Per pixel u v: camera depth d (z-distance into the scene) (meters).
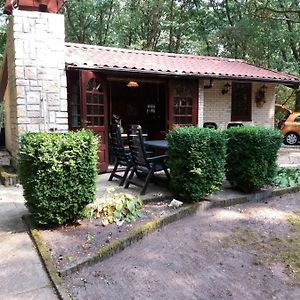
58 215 3.72
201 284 2.85
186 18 18.56
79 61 7.07
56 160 3.62
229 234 3.95
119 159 6.18
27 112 6.35
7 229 3.81
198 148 4.63
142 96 12.49
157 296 2.65
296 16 15.02
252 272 3.07
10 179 6.09
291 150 11.91
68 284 2.76
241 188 5.50
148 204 4.75
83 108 6.94
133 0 18.72
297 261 3.28
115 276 2.94
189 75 8.33
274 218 4.52
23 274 2.82
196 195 4.72
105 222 3.90
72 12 18.91
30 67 6.32
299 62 16.08
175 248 3.54
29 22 6.25
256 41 15.33
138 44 18.55
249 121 10.91
